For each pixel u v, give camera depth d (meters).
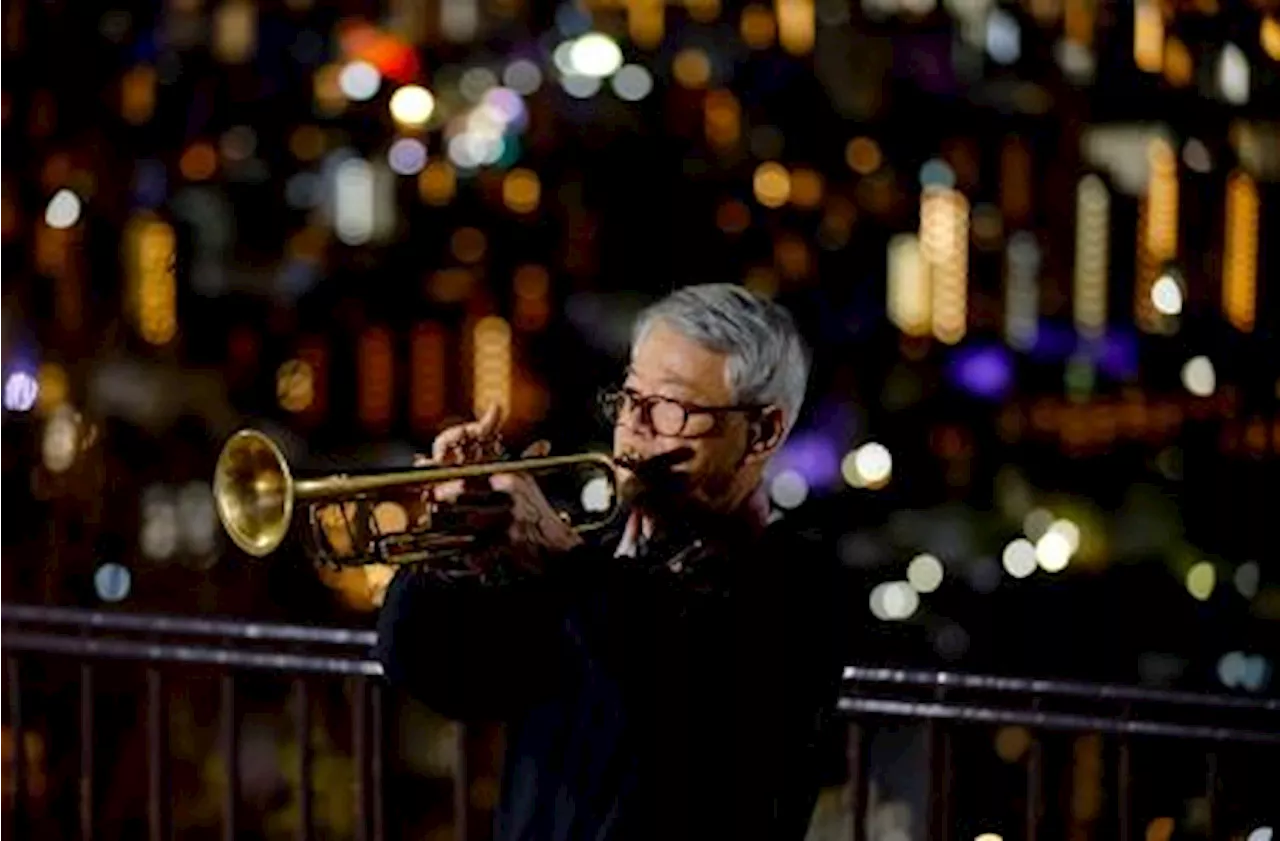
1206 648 24.50
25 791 8.20
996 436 31.91
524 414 28.41
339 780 12.61
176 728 14.18
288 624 7.66
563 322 30.44
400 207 30.95
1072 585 26.16
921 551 28.33
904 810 7.54
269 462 4.74
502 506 4.59
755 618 4.74
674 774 4.71
